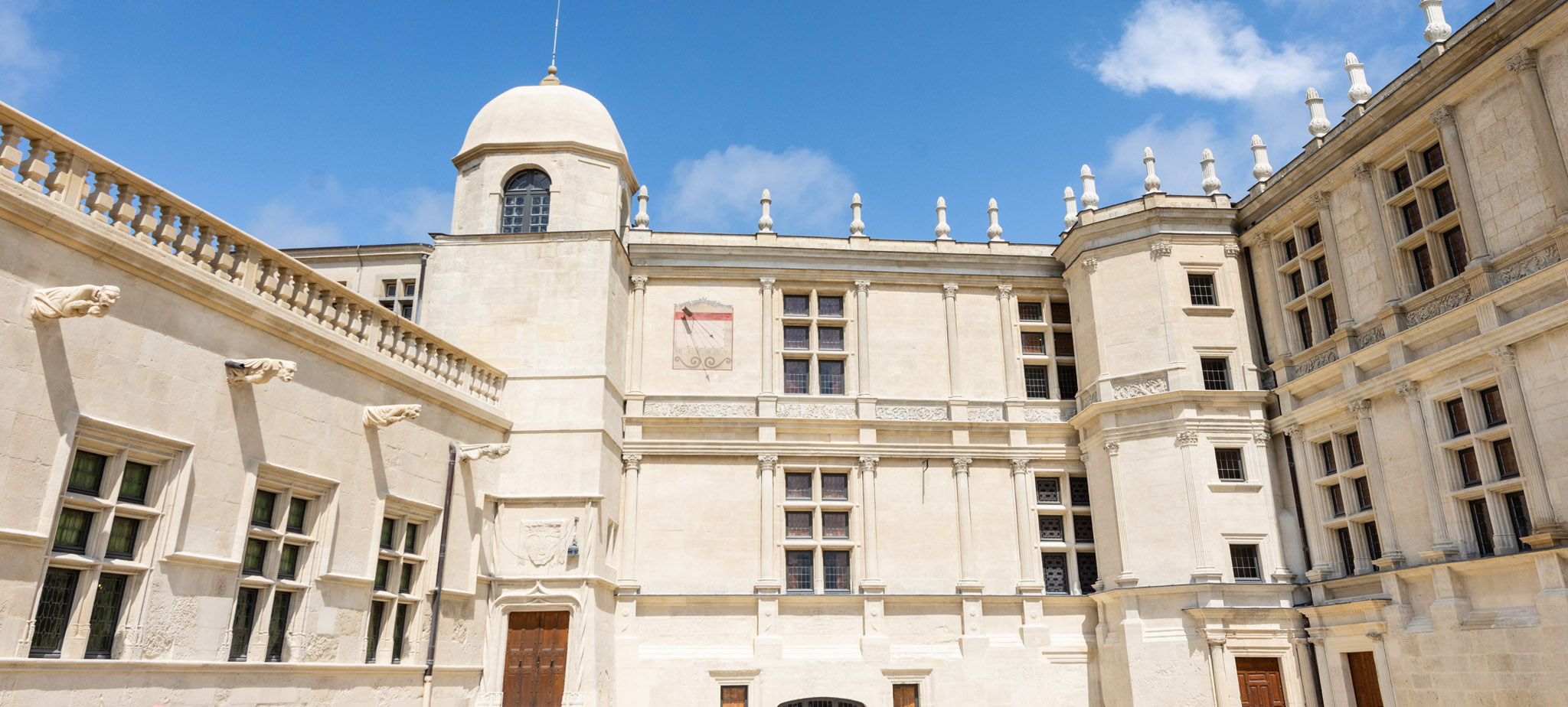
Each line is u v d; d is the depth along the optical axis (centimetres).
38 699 1203
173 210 1462
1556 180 1788
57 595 1272
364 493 1816
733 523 2641
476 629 2194
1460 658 1902
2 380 1190
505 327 2494
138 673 1338
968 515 2697
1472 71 1958
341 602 1734
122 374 1349
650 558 2589
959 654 2573
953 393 2806
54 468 1245
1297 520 2444
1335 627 2231
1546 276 1777
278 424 1617
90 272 1315
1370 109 2217
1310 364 2441
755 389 2775
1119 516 2516
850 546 2656
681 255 2844
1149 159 2809
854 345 2845
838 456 2712
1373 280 2227
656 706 2441
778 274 2867
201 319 1484
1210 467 2473
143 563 1370
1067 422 2791
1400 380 2102
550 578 2273
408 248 2658
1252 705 2306
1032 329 2923
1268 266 2609
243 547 1516
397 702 1869
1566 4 1766
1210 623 2323
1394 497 2123
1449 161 2017
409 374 1962
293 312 1681
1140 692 2344
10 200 1195
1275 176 2561
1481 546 1948
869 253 2877
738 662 2483
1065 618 2638
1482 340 1894
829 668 2506
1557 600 1716
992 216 3023
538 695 2219
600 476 2373
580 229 2639
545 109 2753
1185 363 2561
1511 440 1866
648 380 2752
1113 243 2736
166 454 1414
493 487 2325
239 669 1498
